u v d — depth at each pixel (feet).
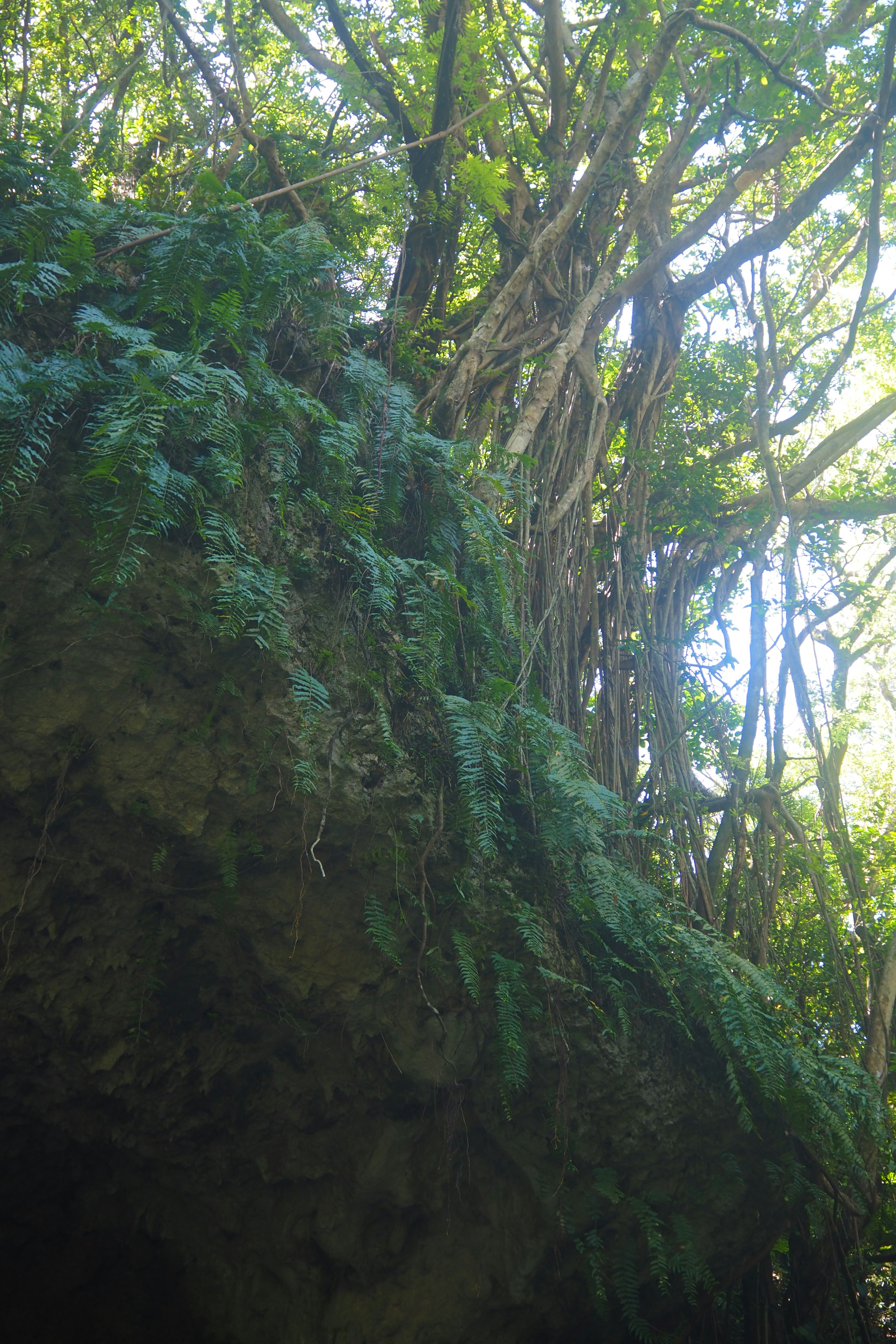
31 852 9.97
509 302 16.03
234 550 9.18
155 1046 11.67
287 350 11.95
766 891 17.94
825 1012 18.90
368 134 18.31
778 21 18.69
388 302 16.12
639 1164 12.19
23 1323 12.85
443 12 17.97
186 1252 13.09
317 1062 12.06
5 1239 12.64
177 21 14.48
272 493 10.02
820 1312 15.19
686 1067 12.64
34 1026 11.05
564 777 12.03
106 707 9.28
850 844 19.42
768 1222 13.17
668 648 19.24
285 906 10.70
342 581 10.77
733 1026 12.19
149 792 9.75
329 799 10.02
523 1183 12.28
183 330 9.93
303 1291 12.46
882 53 19.71
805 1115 12.26
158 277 9.49
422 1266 12.35
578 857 12.77
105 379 8.50
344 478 10.94
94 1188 12.82
